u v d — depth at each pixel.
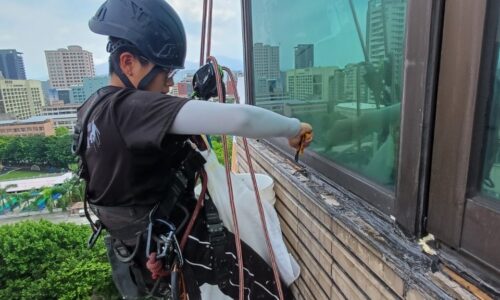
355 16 1.51
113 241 1.54
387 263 1.21
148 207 1.37
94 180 1.31
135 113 1.14
